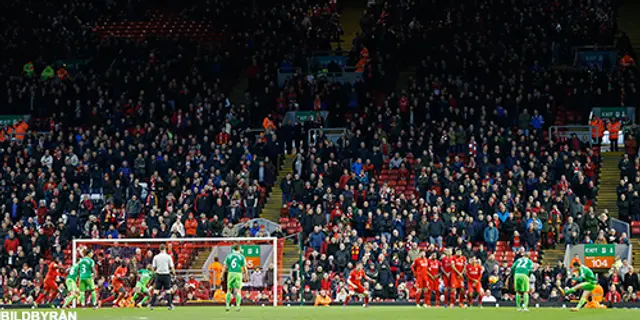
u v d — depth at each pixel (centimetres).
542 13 7719
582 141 6594
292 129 6825
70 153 6519
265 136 6700
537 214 5631
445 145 6406
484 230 5566
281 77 7744
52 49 8381
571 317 3981
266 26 8331
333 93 7200
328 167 6216
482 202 5753
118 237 5884
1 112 7544
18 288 5409
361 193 5978
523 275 4303
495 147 6216
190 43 8188
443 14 7950
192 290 5219
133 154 6556
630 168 6072
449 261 4659
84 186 6406
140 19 8888
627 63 7400
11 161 6606
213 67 7769
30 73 8000
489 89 7062
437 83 7019
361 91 7312
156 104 7219
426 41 7744
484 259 5262
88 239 5331
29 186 6338
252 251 5325
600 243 5209
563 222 5712
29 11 8544
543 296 5066
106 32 8869
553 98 6894
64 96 7444
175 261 5528
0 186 6412
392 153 6581
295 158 6400
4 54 8338
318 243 5616
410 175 6366
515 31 7631
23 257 5625
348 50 8575
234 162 6397
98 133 6762
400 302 5003
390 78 7488
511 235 5622
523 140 6284
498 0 7881
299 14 8362
